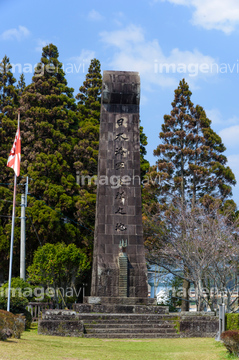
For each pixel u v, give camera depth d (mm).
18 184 45812
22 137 49562
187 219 40562
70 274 41812
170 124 51188
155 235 44125
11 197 46062
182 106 51969
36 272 38781
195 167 48438
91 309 30141
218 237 37469
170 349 21641
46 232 45375
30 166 47375
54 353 17906
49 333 25016
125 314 28266
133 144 34656
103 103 35125
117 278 32188
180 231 41781
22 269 33844
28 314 28016
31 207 45250
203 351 20594
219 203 44406
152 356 19328
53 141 49594
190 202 48469
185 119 51031
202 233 37312
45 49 53406
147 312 30312
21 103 51375
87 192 47125
